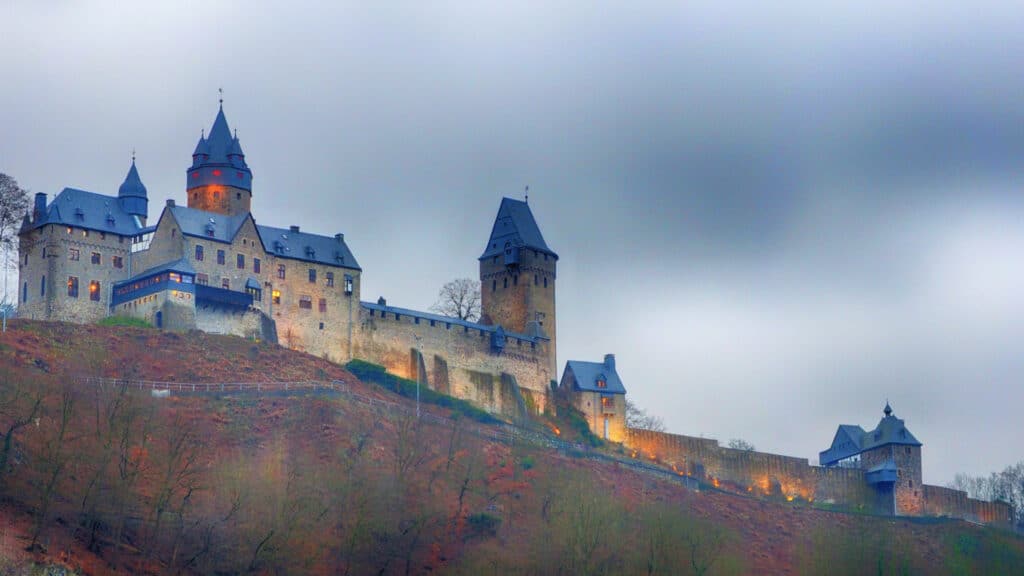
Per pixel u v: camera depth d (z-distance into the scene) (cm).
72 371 16500
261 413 16962
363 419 17512
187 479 14325
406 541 14775
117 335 18138
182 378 17362
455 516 15800
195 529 13738
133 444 14638
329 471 15525
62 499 13262
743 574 16562
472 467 17150
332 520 14650
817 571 17700
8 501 12875
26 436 13988
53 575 12075
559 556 15225
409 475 16125
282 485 14750
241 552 13612
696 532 16662
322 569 13912
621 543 15800
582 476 18412
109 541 13062
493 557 15138
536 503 16850
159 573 12950
